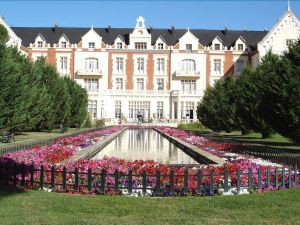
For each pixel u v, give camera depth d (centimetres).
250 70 4228
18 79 2781
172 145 3462
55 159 1730
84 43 8531
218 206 1127
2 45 2702
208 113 4991
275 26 7750
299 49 2530
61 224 948
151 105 8438
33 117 3622
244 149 2417
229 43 8738
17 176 1385
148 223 966
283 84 2455
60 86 4638
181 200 1191
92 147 2519
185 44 8562
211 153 2248
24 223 947
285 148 2670
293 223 973
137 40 8556
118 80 8562
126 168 1462
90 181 1279
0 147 2320
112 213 1055
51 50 8500
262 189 1338
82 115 5519
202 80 8550
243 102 3650
